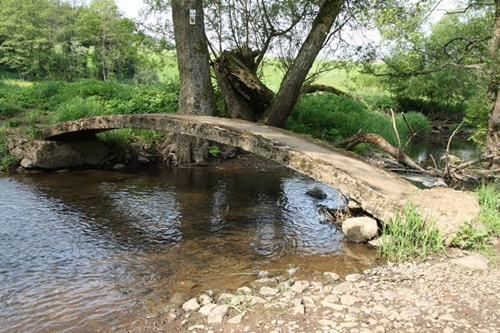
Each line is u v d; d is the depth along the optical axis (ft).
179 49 32.09
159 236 18.25
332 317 10.55
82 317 11.50
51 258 15.71
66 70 110.11
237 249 16.89
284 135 22.68
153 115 25.70
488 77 31.37
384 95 88.28
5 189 24.79
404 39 30.89
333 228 19.62
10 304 12.28
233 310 11.14
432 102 83.51
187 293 12.91
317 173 18.51
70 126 28.30
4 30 108.68
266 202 23.91
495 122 31.78
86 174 29.35
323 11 33.19
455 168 30.91
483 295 11.66
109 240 17.67
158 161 33.40
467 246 15.20
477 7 33.83
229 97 36.47
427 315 10.55
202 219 20.68
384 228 16.74
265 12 39.91
